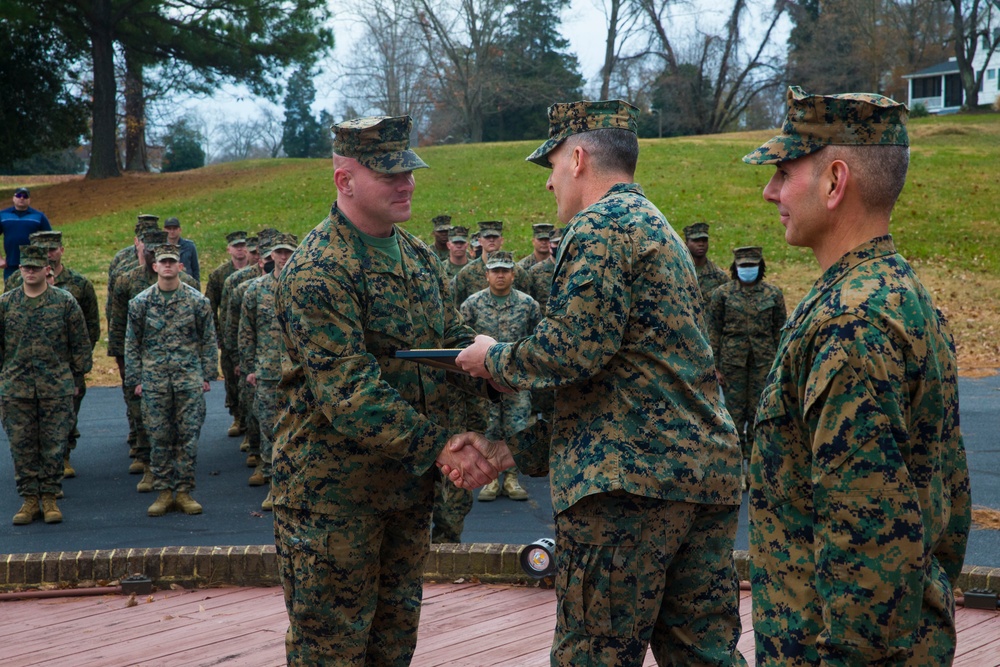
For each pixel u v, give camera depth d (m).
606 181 2.90
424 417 3.10
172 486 7.74
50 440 7.57
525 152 35.09
